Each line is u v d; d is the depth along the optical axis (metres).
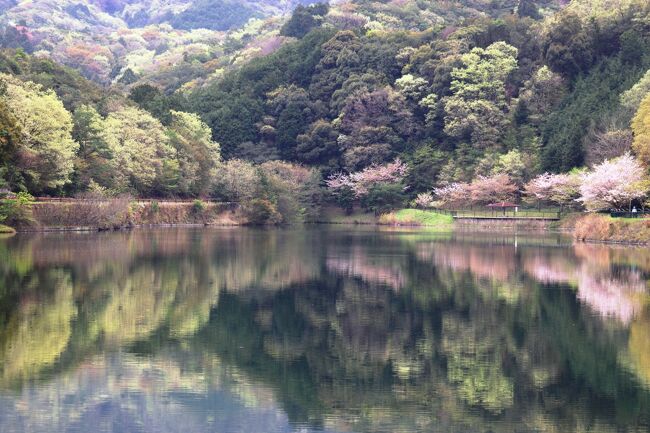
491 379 25.12
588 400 22.89
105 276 44.28
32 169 77.69
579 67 133.62
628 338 30.12
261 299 38.44
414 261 55.38
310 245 69.94
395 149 136.75
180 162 109.50
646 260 55.69
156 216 101.88
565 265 52.66
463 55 137.12
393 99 138.50
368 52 151.38
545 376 25.38
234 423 21.11
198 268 49.25
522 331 31.50
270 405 22.73
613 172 77.00
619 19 138.25
